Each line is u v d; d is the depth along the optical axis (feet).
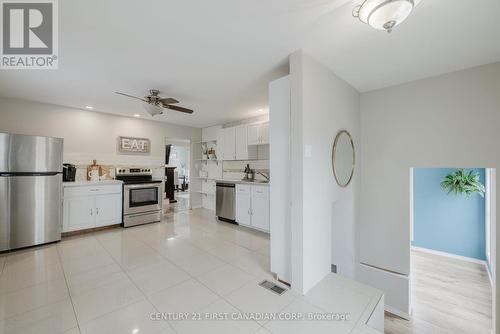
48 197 10.32
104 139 14.19
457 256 13.58
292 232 6.58
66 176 12.07
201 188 20.16
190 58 7.02
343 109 8.75
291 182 6.77
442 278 11.45
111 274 7.49
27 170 9.77
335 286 6.92
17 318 5.29
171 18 5.09
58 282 6.94
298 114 6.43
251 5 4.64
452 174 13.73
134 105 12.35
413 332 8.12
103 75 8.32
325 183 7.51
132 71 7.97
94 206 12.23
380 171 9.75
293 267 6.60
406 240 9.14
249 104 12.36
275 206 7.54
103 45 6.26
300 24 5.31
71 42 6.11
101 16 5.01
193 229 13.07
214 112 14.21
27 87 9.53
